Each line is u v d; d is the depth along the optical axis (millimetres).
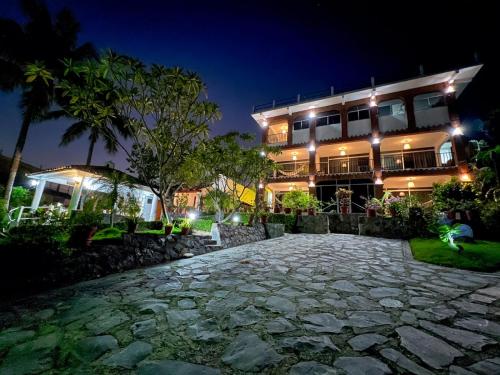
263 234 13094
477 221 10297
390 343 2623
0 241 4449
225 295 4230
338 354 2414
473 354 2418
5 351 2512
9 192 13984
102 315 3402
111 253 5898
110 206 8258
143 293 4332
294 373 2125
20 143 14602
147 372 2160
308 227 15562
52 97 16016
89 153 23469
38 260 4551
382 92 21422
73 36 17172
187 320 3242
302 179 22672
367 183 20375
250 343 2643
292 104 24766
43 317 3340
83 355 2438
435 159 20297
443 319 3248
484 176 12812
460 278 5371
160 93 7168
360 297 4125
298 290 4496
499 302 3896
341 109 23094
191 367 2234
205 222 14477
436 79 19344
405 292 4383
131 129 7660
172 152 7949
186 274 5672
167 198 9789
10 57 14406
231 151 10469
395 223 12609
